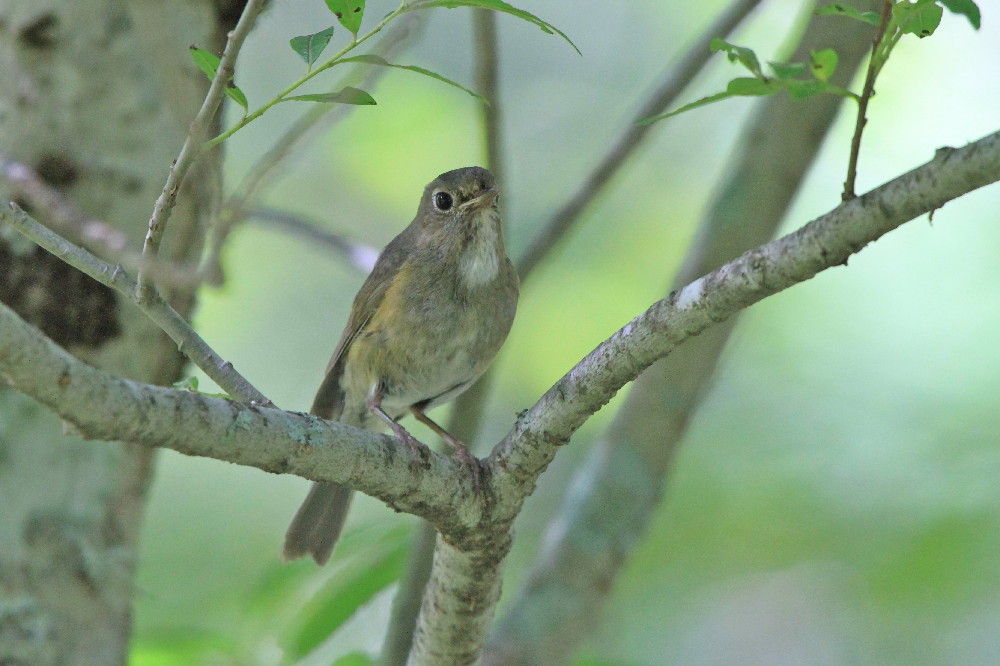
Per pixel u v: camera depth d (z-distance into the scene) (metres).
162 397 5.32
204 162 8.20
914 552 12.47
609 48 17.28
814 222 5.48
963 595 12.50
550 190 16.50
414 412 10.06
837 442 13.36
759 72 5.25
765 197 10.52
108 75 8.47
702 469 13.70
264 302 15.79
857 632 13.32
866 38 10.12
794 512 13.26
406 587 9.28
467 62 15.94
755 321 14.18
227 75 5.34
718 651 13.38
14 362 4.70
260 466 5.93
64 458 8.25
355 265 10.44
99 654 8.24
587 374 6.58
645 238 15.80
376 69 8.45
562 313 15.33
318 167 15.41
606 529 10.20
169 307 6.29
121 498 8.51
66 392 4.87
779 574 13.50
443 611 7.43
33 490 8.13
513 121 16.91
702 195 15.95
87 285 8.36
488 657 9.57
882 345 13.65
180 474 14.70
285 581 9.93
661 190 16.06
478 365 10.31
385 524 10.36
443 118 15.30
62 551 8.16
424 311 10.02
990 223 13.73
